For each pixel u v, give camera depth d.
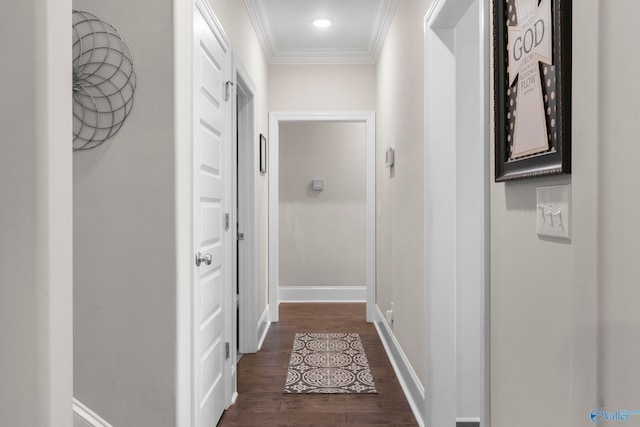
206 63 2.13
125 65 1.71
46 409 0.83
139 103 1.72
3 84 0.82
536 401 1.11
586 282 0.79
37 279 0.82
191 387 1.88
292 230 5.78
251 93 3.51
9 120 0.82
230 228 2.65
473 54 2.28
